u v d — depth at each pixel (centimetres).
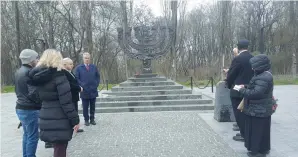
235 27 3572
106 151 574
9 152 586
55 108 406
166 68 2636
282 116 881
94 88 814
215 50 4009
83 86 799
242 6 3497
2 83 2717
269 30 3334
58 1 2791
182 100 1107
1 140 680
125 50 1286
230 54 2662
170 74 2583
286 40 2875
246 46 587
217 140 634
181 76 2944
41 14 2830
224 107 830
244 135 558
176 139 652
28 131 475
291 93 1562
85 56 804
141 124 827
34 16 2806
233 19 3431
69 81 441
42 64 401
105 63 3244
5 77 2838
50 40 2791
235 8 3434
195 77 2848
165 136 681
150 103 1100
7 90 2261
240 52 591
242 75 569
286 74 2811
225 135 677
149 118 920
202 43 4331
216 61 3052
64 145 421
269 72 481
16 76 474
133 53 1279
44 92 404
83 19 2667
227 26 2405
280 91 1684
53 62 399
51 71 399
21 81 466
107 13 2922
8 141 671
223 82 835
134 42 1290
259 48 3325
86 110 818
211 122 831
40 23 2805
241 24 3581
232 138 647
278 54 2984
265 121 485
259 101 478
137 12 2748
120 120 898
